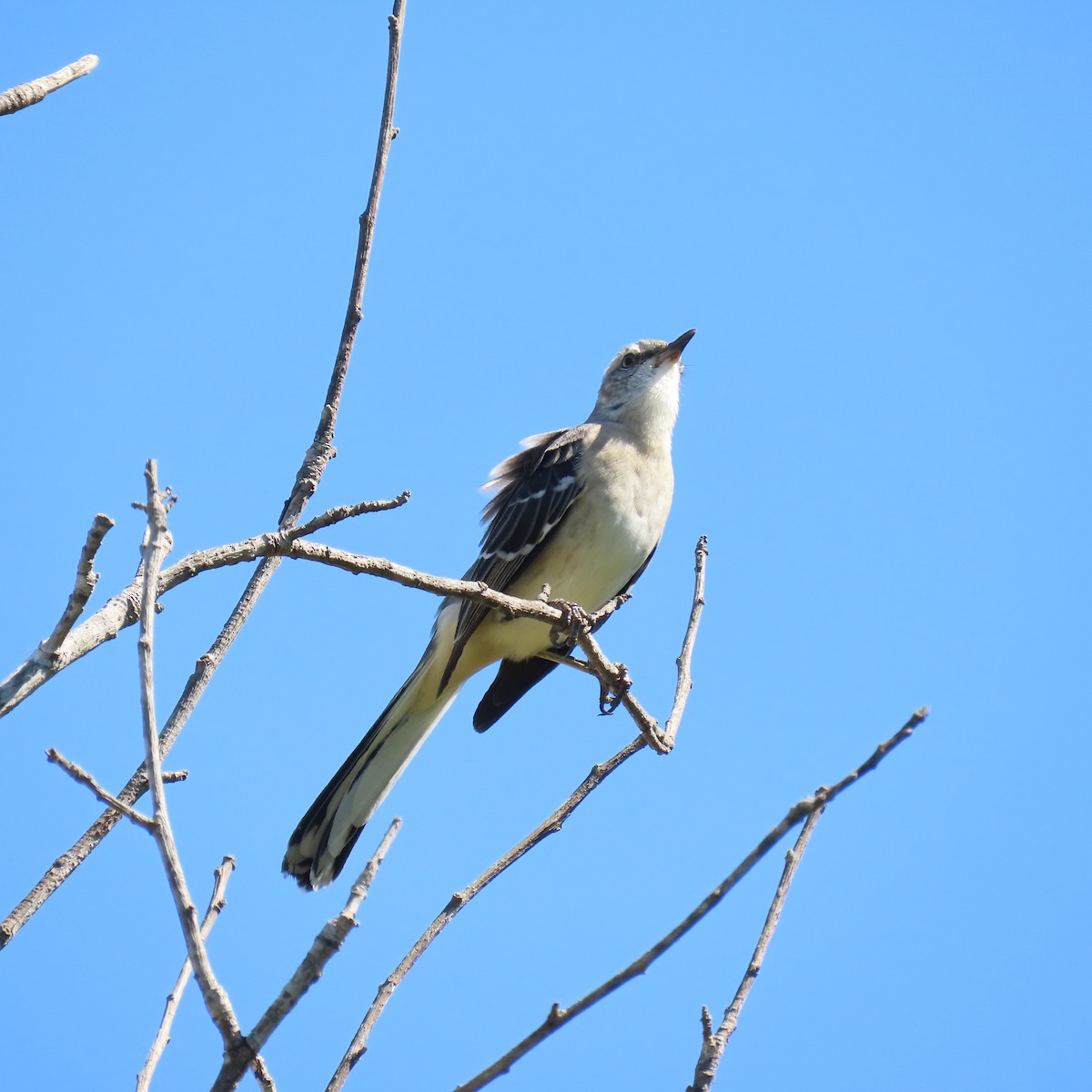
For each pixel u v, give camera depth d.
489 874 7.02
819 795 5.00
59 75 5.98
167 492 5.53
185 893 4.68
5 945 6.26
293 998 4.70
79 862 6.64
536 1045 4.93
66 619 5.39
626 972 4.93
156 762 4.80
